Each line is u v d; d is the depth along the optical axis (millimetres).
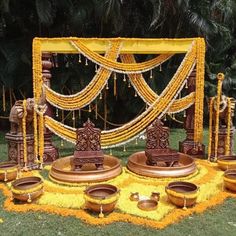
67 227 2959
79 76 7867
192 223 3049
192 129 5242
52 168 4180
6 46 7527
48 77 4945
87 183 3881
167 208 3275
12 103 8328
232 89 9555
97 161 4203
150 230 2908
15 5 7488
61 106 5047
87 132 4301
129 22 7844
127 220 3059
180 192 3258
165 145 4508
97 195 3279
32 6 7602
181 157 4758
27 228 2949
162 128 4488
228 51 9617
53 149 4949
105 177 3961
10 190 3705
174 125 8766
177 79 5156
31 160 4590
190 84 5227
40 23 7520
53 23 7723
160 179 4055
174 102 5270
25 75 7816
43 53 4863
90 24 7898
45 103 4801
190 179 4094
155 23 7387
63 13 7617
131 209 3256
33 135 4586
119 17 6934
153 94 5305
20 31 8062
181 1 7059
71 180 3877
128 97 8336
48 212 3236
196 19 7285
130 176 4199
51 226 2979
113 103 8492
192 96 5172
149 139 4480
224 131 4938
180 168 4133
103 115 8531
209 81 8992
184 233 2873
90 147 4312
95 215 3137
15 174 4016
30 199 3381
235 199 3586
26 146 4488
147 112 5238
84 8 7086
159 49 4984
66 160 4531
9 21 7875
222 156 4602
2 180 3961
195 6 7547
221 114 4883
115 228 2932
